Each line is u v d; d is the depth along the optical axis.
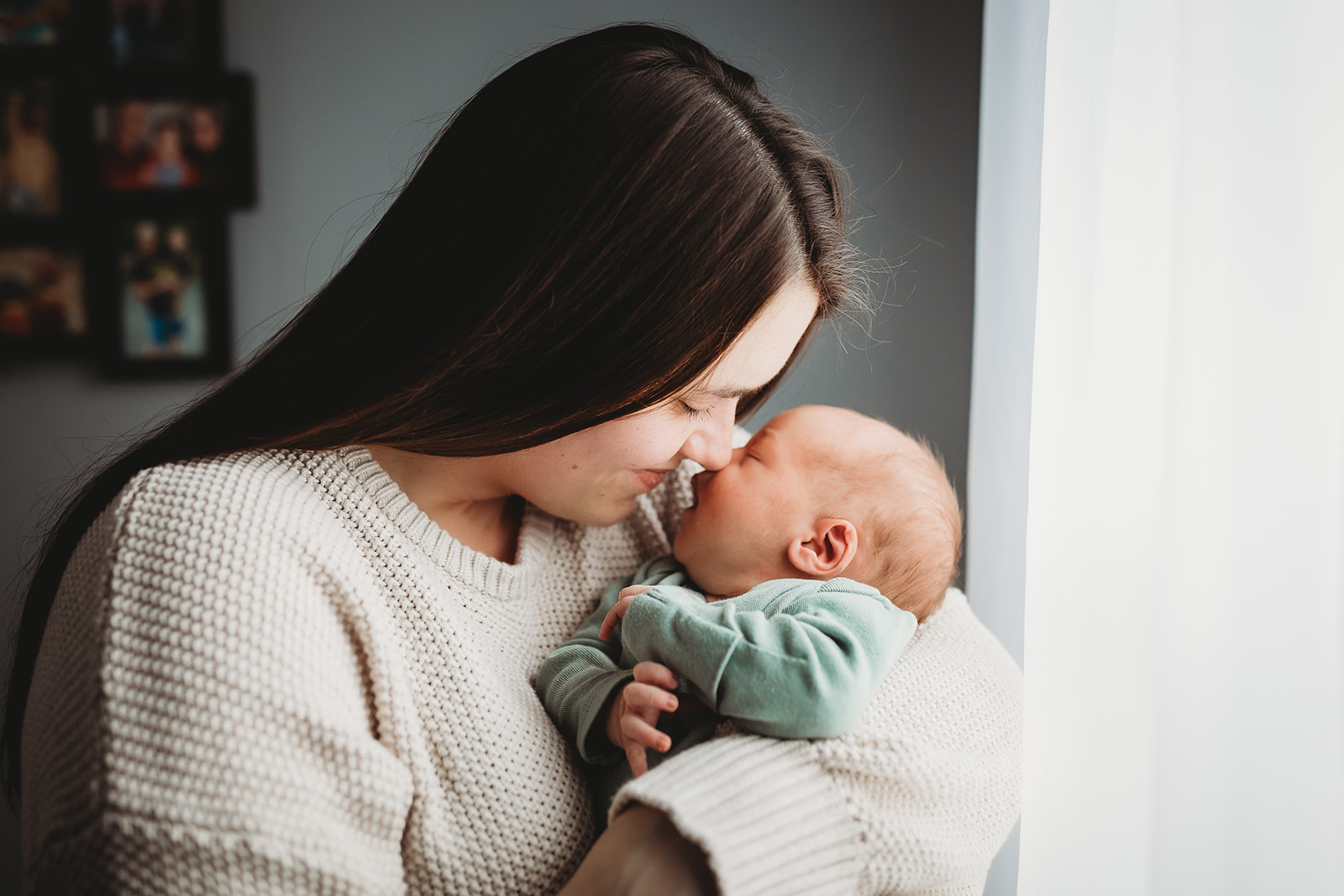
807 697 0.68
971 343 1.83
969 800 0.74
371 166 1.96
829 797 0.67
